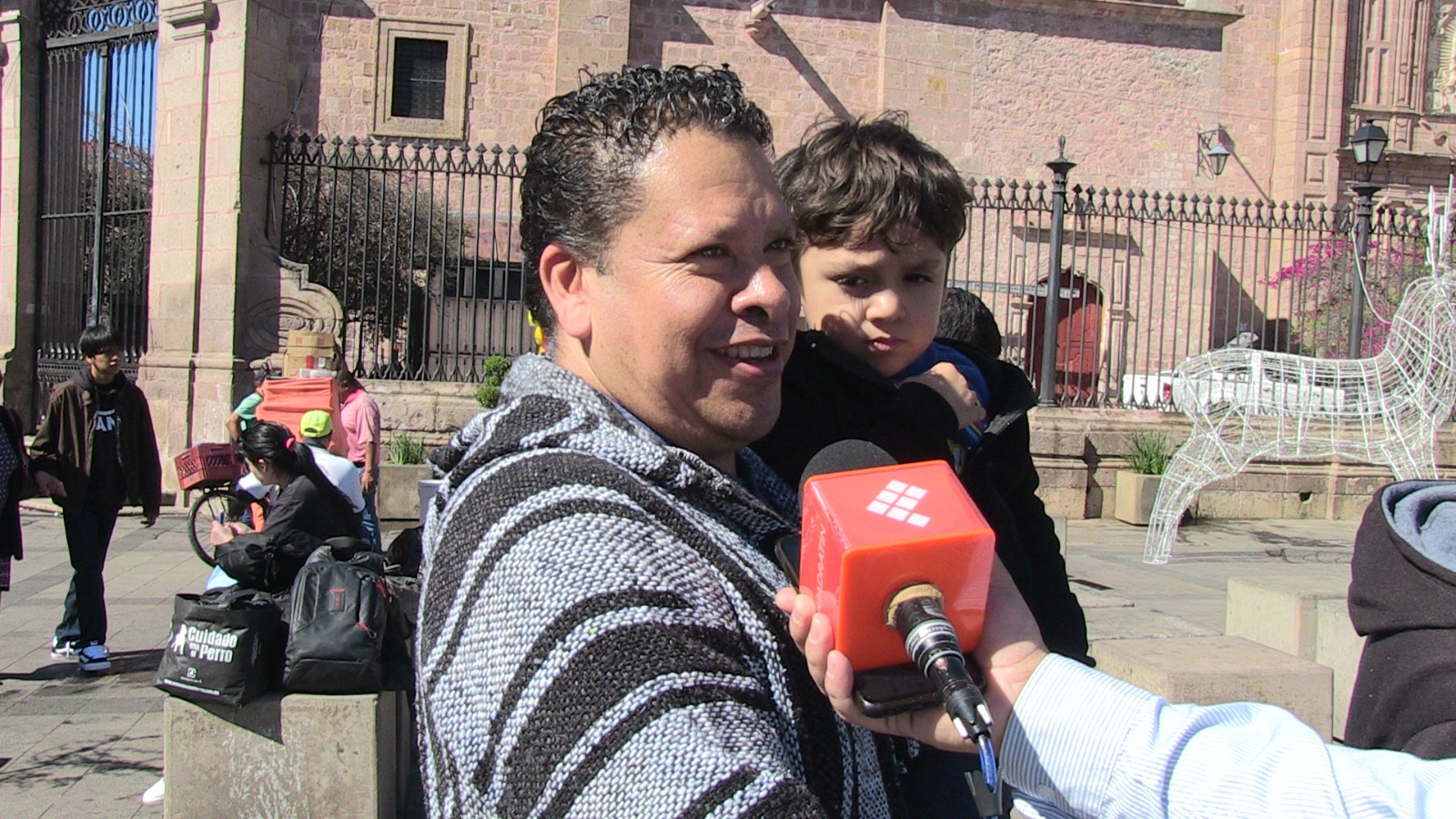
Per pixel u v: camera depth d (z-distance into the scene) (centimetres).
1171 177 2219
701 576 105
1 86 1518
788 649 110
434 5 1962
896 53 2072
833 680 99
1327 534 1268
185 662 373
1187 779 96
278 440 499
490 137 1973
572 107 128
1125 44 2192
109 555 998
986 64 2123
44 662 663
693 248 119
